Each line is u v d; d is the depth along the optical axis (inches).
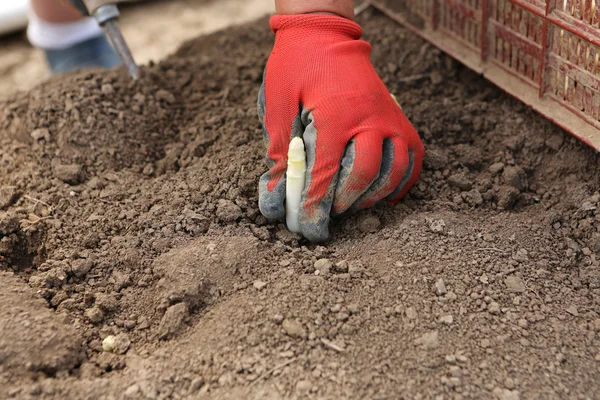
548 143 36.9
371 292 32.2
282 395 30.0
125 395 30.3
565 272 33.3
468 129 38.4
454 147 37.4
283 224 34.7
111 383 30.6
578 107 35.6
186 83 41.3
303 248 33.7
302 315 31.5
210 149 37.8
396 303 31.9
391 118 33.6
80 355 31.6
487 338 31.2
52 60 47.9
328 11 34.7
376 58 41.8
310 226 33.2
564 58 35.4
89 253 34.1
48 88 39.8
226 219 34.6
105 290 33.4
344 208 33.1
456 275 32.7
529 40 36.5
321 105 33.0
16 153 38.3
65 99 38.8
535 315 31.8
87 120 38.2
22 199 36.1
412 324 31.4
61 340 31.4
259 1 60.3
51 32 46.6
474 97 39.7
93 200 36.1
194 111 40.1
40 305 32.4
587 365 30.7
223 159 36.7
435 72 40.8
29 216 35.3
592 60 34.3
